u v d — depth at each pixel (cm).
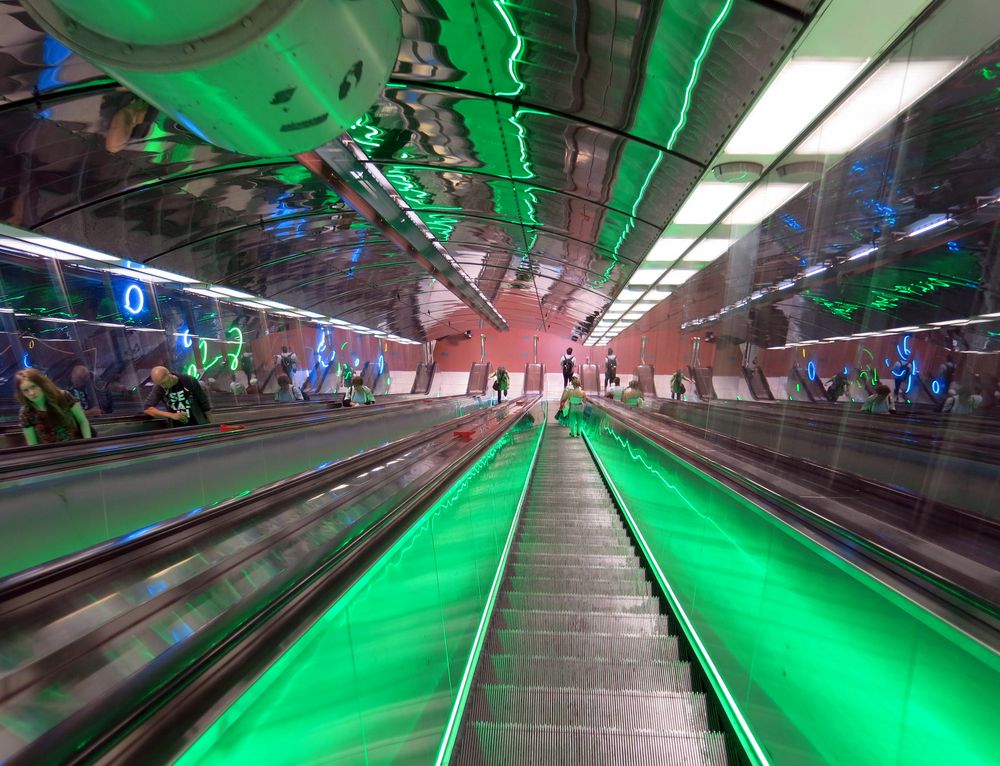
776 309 594
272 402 1132
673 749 195
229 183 572
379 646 143
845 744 135
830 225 489
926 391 371
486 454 352
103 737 70
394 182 627
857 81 303
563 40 326
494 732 201
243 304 1074
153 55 114
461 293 1372
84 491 312
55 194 495
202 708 79
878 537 140
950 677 106
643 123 400
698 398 820
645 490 442
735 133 371
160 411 507
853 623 137
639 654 267
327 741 110
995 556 137
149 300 815
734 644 211
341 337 1666
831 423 369
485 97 410
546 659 254
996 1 237
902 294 405
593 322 1817
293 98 136
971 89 296
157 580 126
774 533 187
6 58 316
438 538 211
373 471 264
